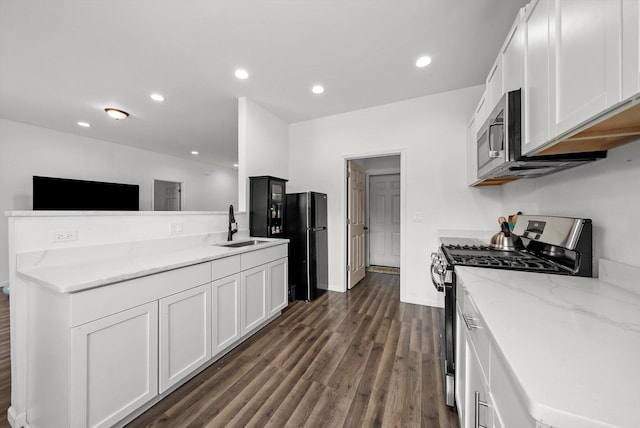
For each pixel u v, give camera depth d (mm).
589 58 748
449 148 2822
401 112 3047
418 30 1861
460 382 1253
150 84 2625
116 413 1224
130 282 1283
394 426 1309
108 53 2100
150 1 1568
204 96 2904
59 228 1416
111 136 4523
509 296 932
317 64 2285
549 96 970
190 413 1391
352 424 1322
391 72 2428
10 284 1275
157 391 1409
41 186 3826
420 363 1836
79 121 3727
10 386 1563
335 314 2709
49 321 1166
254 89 2742
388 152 3109
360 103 3102
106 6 1603
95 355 1149
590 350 569
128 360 1278
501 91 1560
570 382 459
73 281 1101
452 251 1806
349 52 2119
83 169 4512
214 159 6617
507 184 2438
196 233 2275
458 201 2785
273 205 3008
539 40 1051
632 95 594
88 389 1125
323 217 3410
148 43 1979
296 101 3039
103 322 1170
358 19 1750
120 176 5066
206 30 1843
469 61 2250
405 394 1531
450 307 1420
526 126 1164
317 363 1843
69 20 1716
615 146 1049
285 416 1373
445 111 2838
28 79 2502
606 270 1096
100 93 2824
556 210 1575
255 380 1661
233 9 1649
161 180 5902
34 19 1700
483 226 2688
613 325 696
